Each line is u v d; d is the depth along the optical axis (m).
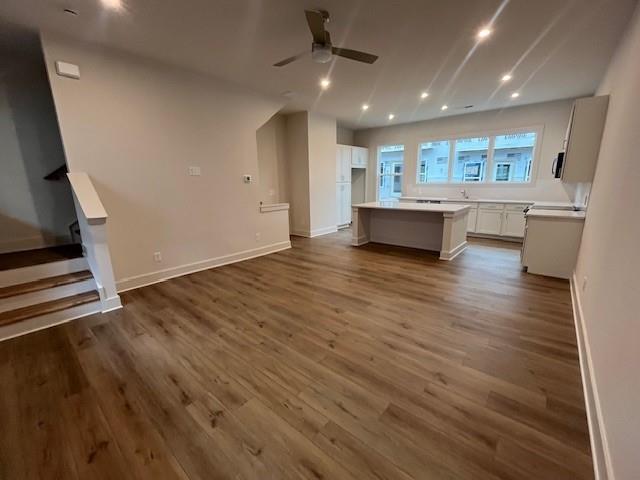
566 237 3.53
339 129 7.66
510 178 6.10
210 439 1.46
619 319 1.40
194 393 1.78
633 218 1.43
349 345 2.25
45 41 2.64
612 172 2.17
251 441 1.45
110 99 3.09
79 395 1.78
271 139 6.04
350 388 1.79
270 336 2.39
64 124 2.83
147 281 3.60
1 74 3.21
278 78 3.96
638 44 1.91
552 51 3.14
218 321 2.66
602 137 2.94
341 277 3.78
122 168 3.26
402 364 2.01
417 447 1.39
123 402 1.72
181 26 2.62
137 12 2.38
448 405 1.64
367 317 2.69
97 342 2.35
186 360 2.10
